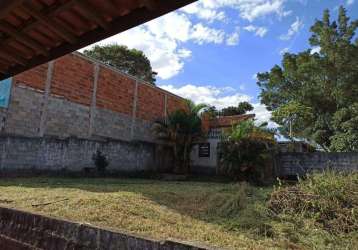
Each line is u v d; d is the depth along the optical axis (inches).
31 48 133.4
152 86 646.5
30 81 401.1
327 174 238.2
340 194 194.4
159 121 599.5
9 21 111.9
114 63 1028.5
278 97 828.0
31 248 156.2
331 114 713.6
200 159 637.9
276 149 541.6
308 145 701.3
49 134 420.8
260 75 879.7
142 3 92.9
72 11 103.1
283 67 829.8
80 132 470.0
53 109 428.8
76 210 186.9
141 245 118.8
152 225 165.8
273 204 208.2
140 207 205.8
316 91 724.7
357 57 693.9
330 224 171.2
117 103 549.6
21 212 170.4
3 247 170.4
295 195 209.5
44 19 105.2
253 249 134.0
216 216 196.7
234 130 517.7
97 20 102.3
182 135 568.1
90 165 473.7
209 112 630.5
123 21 103.0
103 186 315.9
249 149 485.7
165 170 616.4
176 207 218.5
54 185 305.0
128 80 581.3
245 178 481.7
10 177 361.1
